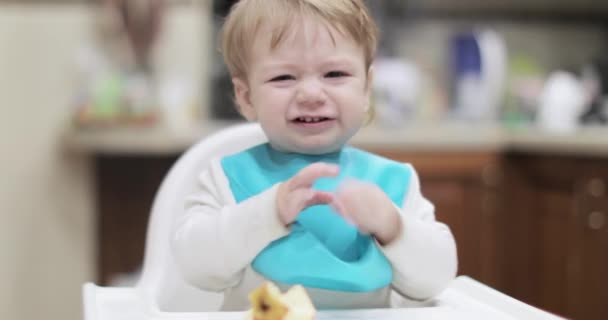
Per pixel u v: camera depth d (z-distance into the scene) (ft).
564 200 6.59
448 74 8.45
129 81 6.70
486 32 8.27
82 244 7.12
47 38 7.00
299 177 2.14
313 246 2.26
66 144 6.92
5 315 7.05
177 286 3.12
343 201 2.17
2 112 6.94
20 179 7.00
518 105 7.94
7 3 6.91
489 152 6.87
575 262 6.49
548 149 6.64
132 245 7.13
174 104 6.82
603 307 6.23
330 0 2.38
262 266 2.28
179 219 2.54
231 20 2.55
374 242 2.33
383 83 6.86
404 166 2.59
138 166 7.07
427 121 7.80
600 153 6.22
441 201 6.79
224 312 2.26
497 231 6.96
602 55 8.83
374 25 2.55
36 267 7.09
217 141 3.35
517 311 2.34
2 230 7.00
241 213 2.21
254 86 2.42
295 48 2.32
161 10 7.13
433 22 8.43
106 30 7.11
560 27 8.77
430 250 2.27
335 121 2.39
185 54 7.45
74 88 7.04
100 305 2.42
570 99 7.49
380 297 2.41
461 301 2.46
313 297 2.30
